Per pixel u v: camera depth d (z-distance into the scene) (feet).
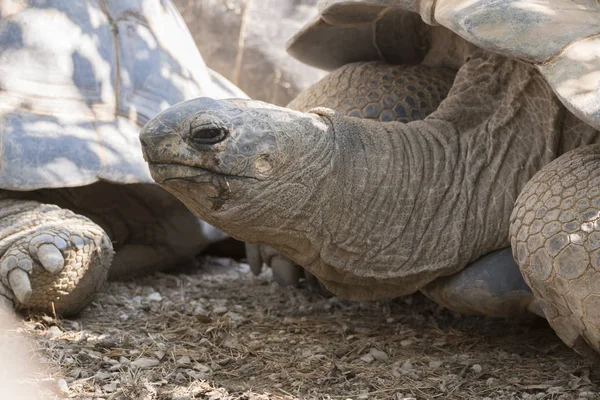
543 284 18.43
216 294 28.99
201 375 19.26
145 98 27.99
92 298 24.14
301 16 44.96
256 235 20.24
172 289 29.30
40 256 22.02
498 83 23.07
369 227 21.08
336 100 26.45
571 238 17.67
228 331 23.34
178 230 29.81
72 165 24.67
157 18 30.32
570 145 21.91
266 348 21.89
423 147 22.06
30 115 24.95
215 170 18.98
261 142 19.17
